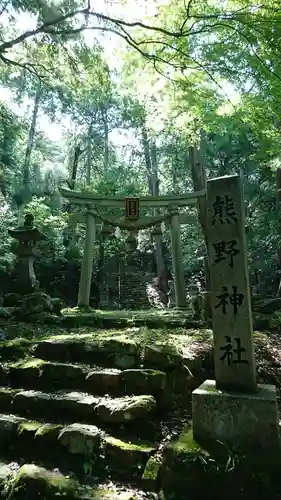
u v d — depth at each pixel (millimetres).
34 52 8109
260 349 4402
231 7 5953
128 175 22562
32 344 4438
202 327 5352
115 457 2656
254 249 14141
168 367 3615
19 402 3348
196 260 16938
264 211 13812
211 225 2955
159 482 2473
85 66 7879
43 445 2869
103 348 3979
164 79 7305
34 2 6715
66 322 5953
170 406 3348
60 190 9008
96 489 2441
